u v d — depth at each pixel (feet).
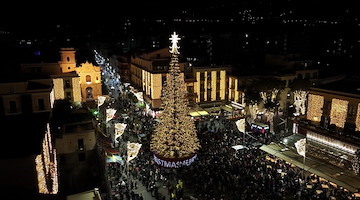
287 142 147.64
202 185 119.96
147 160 143.84
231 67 238.48
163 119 139.95
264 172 126.72
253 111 202.80
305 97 200.75
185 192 118.93
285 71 230.48
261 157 142.00
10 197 66.39
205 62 250.98
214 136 168.66
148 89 225.76
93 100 235.81
